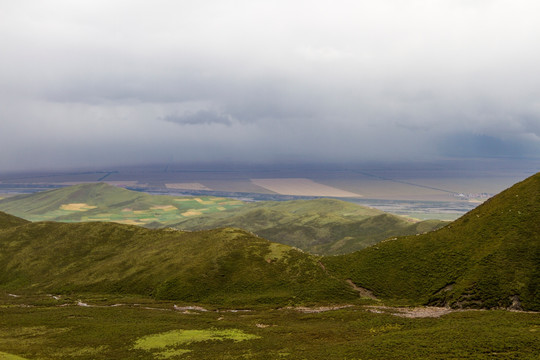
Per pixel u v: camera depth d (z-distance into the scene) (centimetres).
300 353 4872
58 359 5225
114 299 10162
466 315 6391
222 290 10038
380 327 6062
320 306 8469
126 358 5194
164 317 7688
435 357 4197
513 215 9638
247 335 6016
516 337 4609
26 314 8319
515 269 7919
